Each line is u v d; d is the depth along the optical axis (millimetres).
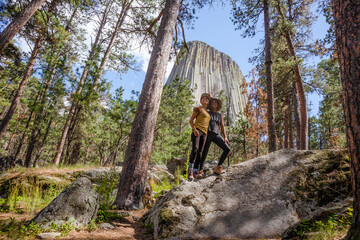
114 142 17031
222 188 3734
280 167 3965
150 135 5824
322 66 17609
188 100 27125
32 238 2713
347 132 1951
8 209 4367
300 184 3666
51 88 14336
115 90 13609
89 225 3334
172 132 22500
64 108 17172
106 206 4539
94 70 13281
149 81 6234
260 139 18516
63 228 3061
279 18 13844
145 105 5984
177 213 3246
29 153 14922
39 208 4695
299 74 13344
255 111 17734
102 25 17547
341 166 3664
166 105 20469
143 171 5477
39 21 11852
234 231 3166
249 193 3652
